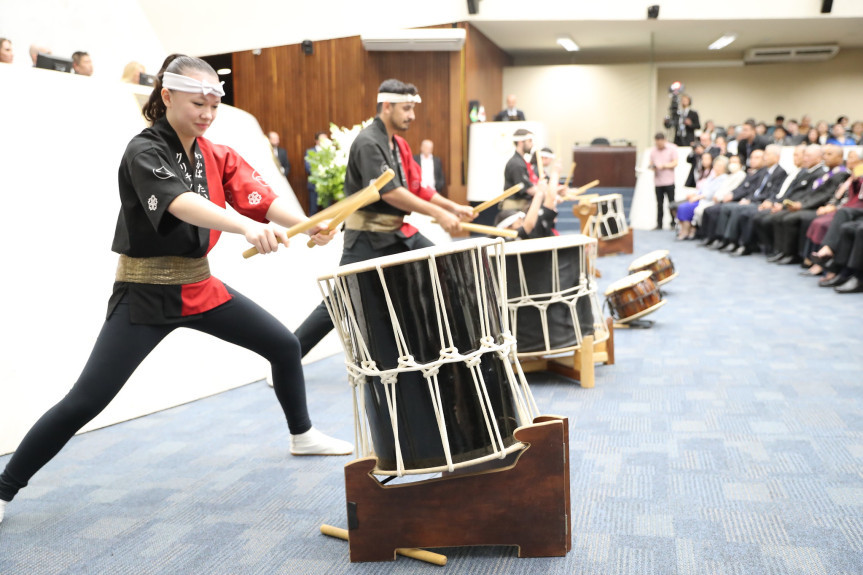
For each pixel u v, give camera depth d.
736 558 1.68
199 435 2.82
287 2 10.54
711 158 10.51
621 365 3.67
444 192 10.51
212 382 3.45
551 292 3.18
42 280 2.96
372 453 1.93
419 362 1.72
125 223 1.97
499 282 1.87
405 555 1.78
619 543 1.78
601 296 5.75
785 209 7.47
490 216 10.48
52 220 3.07
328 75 10.72
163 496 2.22
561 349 3.22
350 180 3.03
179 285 2.06
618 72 13.90
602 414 2.86
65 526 2.03
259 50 10.70
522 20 10.84
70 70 4.70
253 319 2.27
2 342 2.76
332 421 2.90
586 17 10.78
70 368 2.92
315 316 3.16
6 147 3.03
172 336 3.36
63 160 3.20
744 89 15.25
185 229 2.00
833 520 1.86
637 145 14.02
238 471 2.41
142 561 1.80
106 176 3.34
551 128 14.17
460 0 10.67
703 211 9.21
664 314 5.01
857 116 15.09
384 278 1.71
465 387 1.73
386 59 10.66
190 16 10.56
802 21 11.19
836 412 2.77
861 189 5.64
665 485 2.13
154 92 1.92
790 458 2.31
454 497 1.74
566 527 1.73
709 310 5.09
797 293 5.66
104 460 2.57
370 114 10.77
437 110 10.77
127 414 3.07
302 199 11.00
